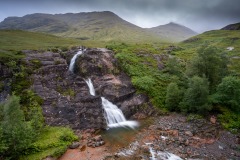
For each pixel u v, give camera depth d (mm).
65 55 52344
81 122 34938
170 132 34781
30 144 26172
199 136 34031
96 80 46469
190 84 41406
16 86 36719
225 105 42250
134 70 53000
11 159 24266
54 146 27688
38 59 45938
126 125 38375
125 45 74250
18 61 42219
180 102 42750
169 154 28109
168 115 42438
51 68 44062
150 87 47719
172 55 79625
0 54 42938
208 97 40375
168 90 44188
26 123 26844
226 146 31453
